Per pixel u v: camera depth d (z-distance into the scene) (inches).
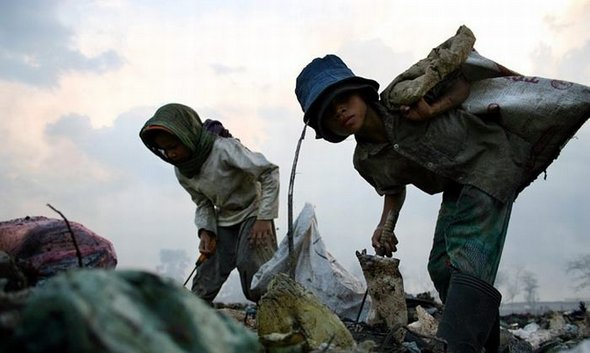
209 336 52.8
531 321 241.3
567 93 126.9
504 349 150.1
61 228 121.0
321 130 134.3
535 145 130.7
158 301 51.4
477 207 125.6
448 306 121.0
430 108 127.8
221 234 204.1
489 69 133.3
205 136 193.8
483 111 129.9
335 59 134.2
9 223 125.5
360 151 141.8
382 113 131.7
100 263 119.6
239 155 193.0
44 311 45.6
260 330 106.7
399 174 140.3
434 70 126.6
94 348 44.6
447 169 129.9
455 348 118.0
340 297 198.4
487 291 121.6
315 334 103.3
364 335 141.6
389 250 151.4
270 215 193.5
